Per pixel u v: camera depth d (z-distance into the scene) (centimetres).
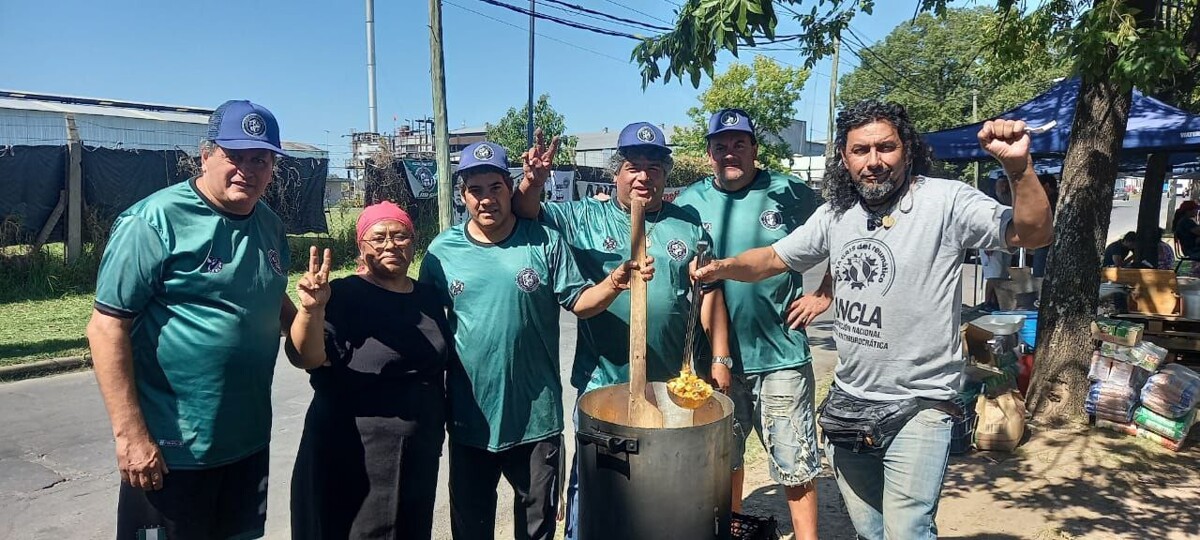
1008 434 420
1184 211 1170
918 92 2988
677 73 295
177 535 216
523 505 274
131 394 203
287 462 449
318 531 246
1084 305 462
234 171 213
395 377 243
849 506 246
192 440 214
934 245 208
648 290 280
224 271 214
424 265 273
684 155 2167
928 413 213
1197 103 1086
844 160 220
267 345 228
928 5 452
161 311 210
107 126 2128
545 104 2097
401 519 245
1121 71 370
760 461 439
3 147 985
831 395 240
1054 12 594
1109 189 457
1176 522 337
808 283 1171
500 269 259
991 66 873
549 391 271
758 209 305
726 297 303
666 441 208
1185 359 577
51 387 618
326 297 222
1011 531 332
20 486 406
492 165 249
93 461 445
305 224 1328
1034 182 179
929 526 218
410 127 2131
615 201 299
